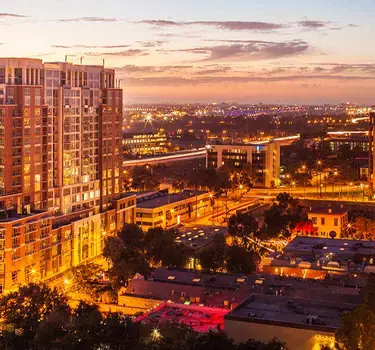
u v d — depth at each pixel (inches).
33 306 7273.6
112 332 5851.4
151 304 7642.7
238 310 6294.3
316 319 5880.9
